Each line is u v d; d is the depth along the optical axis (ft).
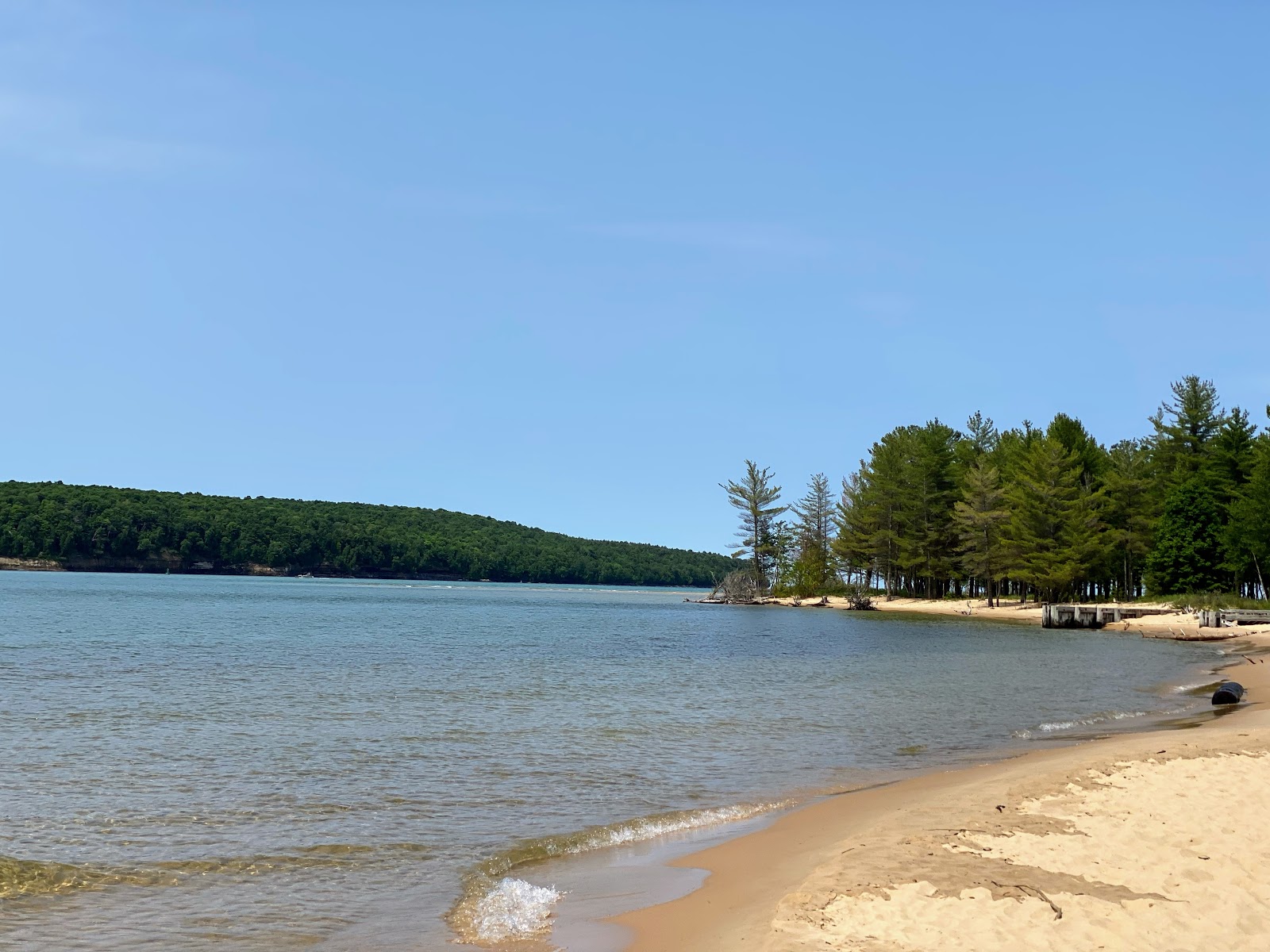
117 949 25.53
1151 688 93.40
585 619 250.57
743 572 407.03
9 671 93.86
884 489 329.93
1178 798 38.17
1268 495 205.57
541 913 27.73
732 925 25.39
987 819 35.09
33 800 42.09
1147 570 253.24
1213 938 23.09
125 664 103.55
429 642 150.82
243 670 99.76
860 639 178.40
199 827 38.04
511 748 56.08
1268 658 124.06
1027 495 270.26
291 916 28.09
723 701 80.12
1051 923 23.99
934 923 23.94
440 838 36.83
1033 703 80.59
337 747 55.77
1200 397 282.15
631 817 40.14
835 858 30.37
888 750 56.59
